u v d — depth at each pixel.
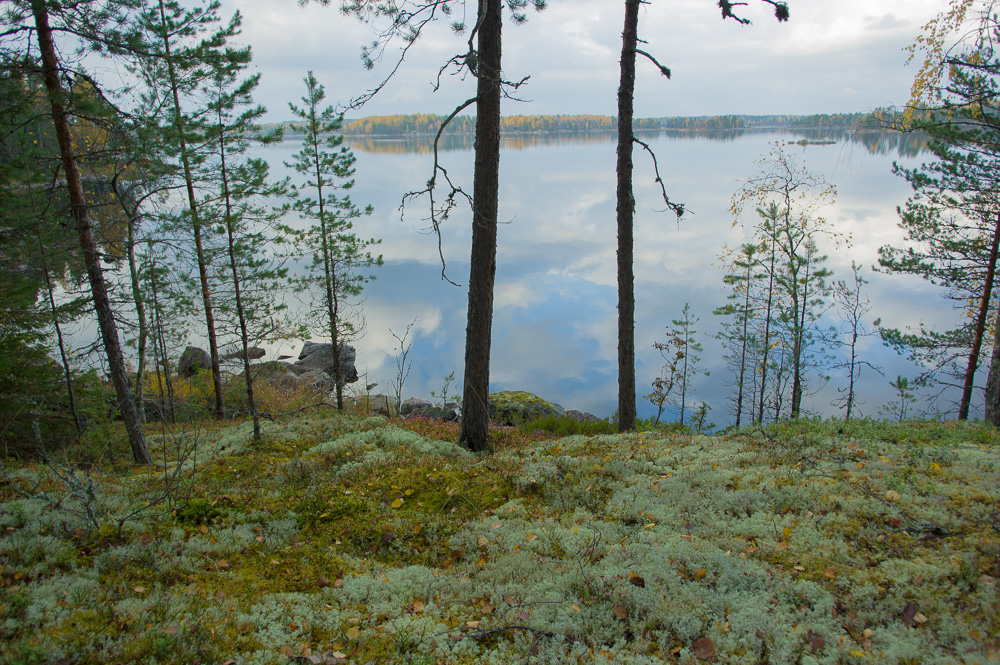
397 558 5.82
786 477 6.56
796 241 21.33
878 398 26.03
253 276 18.33
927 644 3.72
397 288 63.97
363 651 4.06
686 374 20.70
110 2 9.86
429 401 25.61
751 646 3.90
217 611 4.42
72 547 5.26
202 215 16.59
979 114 10.89
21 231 11.01
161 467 10.52
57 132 10.23
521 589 4.80
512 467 8.17
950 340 18.75
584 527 5.95
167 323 15.00
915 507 5.46
